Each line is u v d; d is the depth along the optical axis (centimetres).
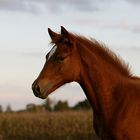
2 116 2642
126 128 805
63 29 842
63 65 827
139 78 862
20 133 2533
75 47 841
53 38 850
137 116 807
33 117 2639
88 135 2477
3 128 2564
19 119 2619
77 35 859
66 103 3278
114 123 813
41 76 828
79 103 3095
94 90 841
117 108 820
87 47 849
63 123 2586
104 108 830
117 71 849
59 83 833
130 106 812
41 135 2520
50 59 834
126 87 833
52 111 2920
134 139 805
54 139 2416
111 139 823
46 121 2598
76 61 836
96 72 839
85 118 2589
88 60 840
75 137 2459
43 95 820
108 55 855
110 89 836
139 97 820
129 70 859
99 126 840
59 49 834
